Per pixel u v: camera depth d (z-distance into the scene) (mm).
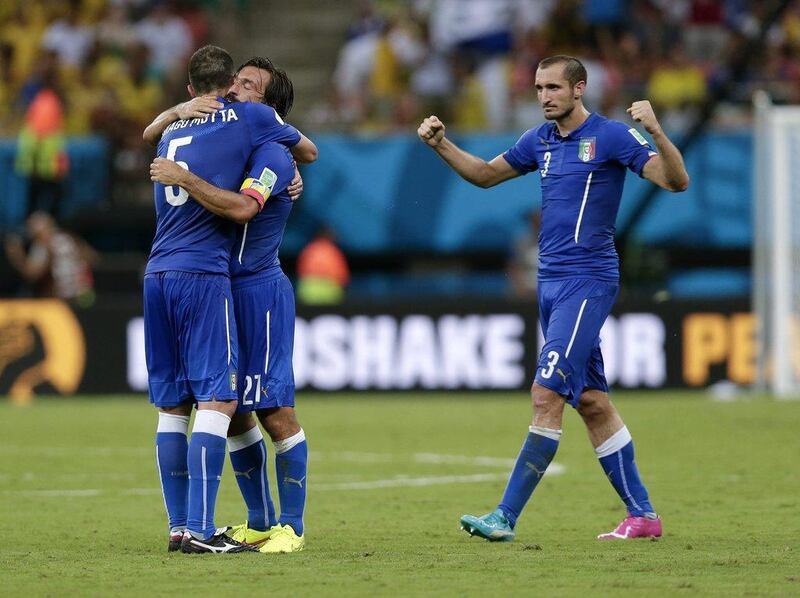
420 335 63062
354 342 63125
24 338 63281
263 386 24281
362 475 37594
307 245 72250
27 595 19453
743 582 20422
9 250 69250
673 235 70000
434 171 71188
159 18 80875
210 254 23812
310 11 86062
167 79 79000
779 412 53062
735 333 62375
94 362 63375
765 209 60938
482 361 62938
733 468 38031
